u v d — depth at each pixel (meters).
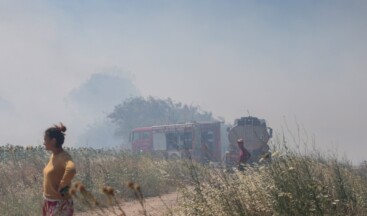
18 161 15.33
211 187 6.56
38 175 13.77
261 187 6.12
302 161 6.17
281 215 5.36
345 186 6.65
